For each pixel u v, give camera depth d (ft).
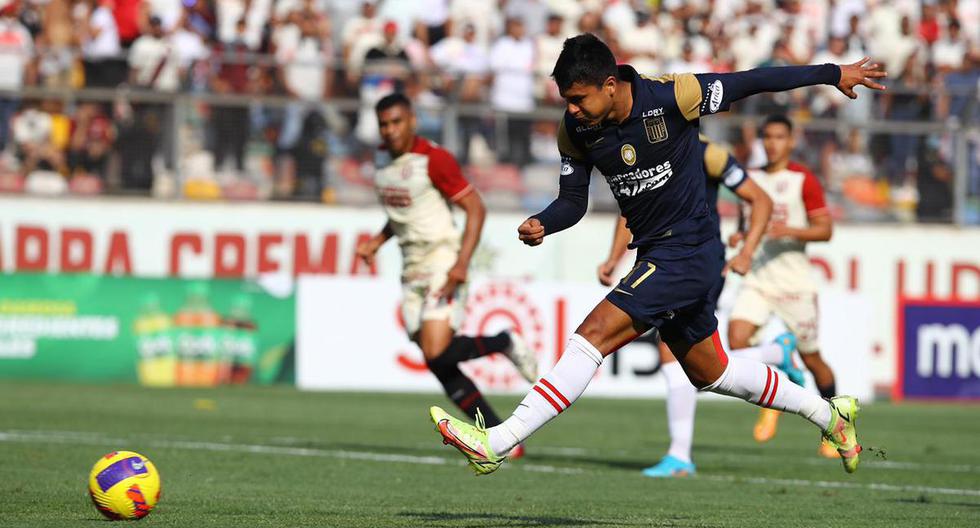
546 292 184.03
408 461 105.91
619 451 122.83
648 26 234.38
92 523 66.23
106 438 116.06
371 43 221.25
